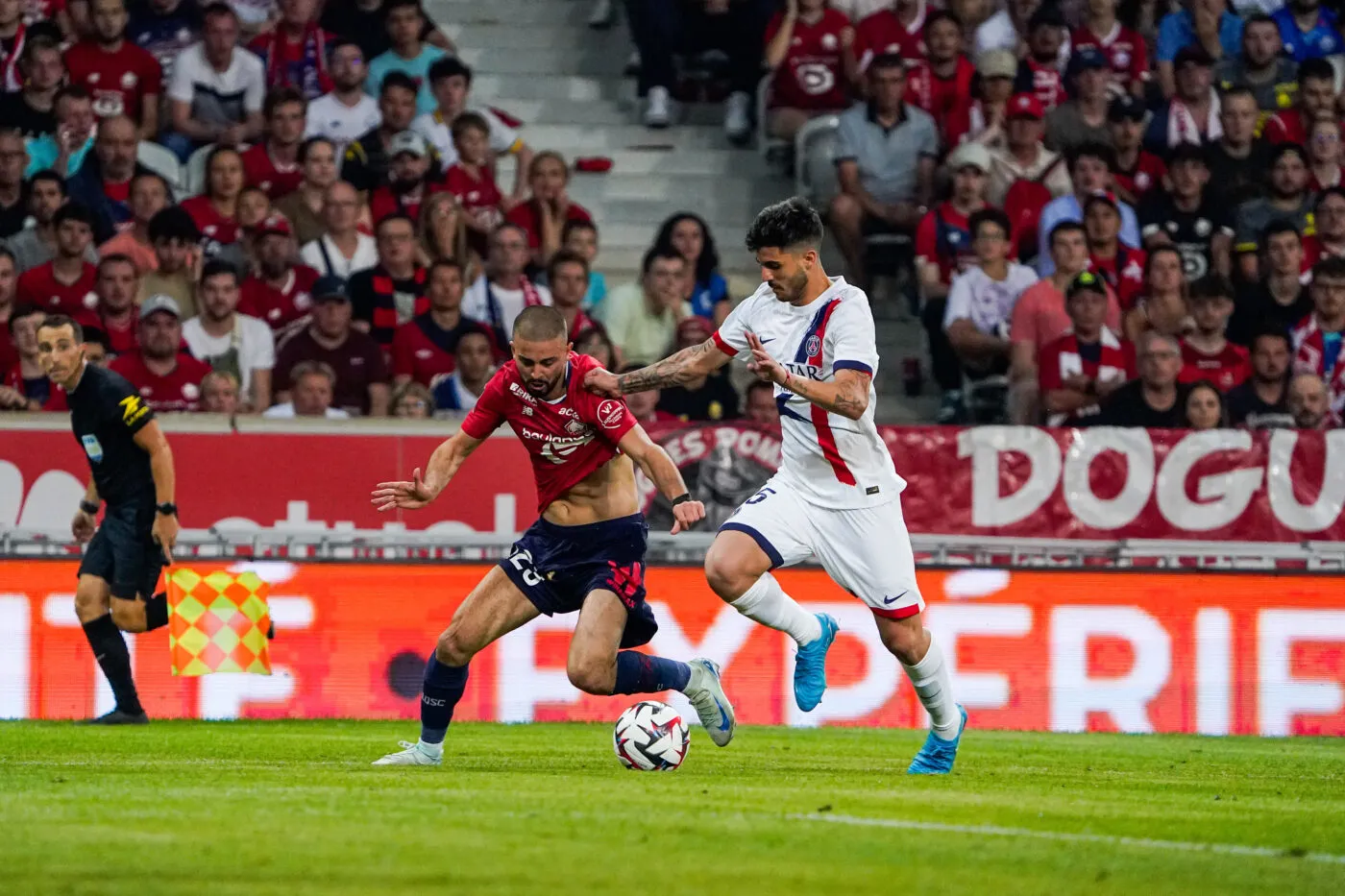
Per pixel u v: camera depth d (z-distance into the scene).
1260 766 26.95
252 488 38.12
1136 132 50.50
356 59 49.38
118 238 45.62
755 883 12.17
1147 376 44.97
